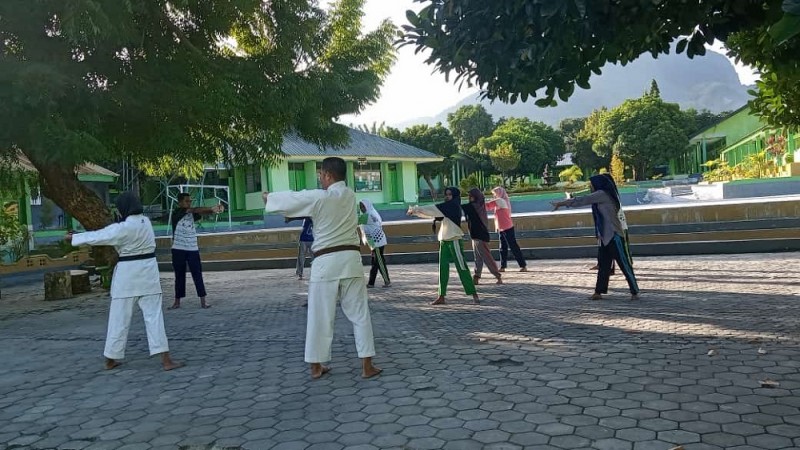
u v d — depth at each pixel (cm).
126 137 1166
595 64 400
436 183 6156
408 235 1545
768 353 517
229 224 2775
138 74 1026
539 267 1263
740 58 580
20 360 653
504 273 1198
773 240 1267
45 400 498
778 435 349
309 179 3225
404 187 3759
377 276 1280
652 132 5675
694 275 1023
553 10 316
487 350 579
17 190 1325
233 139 1253
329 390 480
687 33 402
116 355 582
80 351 682
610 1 359
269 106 1103
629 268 828
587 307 786
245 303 1005
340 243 504
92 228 1238
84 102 967
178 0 991
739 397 414
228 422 420
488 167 6469
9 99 843
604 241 825
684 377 463
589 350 559
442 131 5650
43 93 839
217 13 1089
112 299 583
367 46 1259
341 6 1245
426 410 420
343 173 514
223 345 671
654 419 381
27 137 925
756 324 630
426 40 385
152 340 568
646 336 602
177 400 478
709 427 365
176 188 3147
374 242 1098
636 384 452
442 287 873
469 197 1048
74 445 395
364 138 3662
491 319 739
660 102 5862
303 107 1168
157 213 3139
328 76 1153
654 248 1351
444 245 865
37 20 880
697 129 6544
